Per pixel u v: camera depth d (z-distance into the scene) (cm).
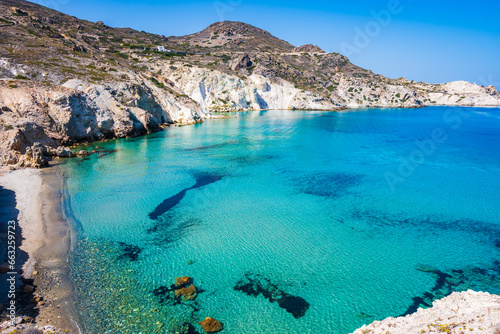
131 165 3525
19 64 5125
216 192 2753
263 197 2661
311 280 1563
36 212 2198
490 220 2255
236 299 1414
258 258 1750
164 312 1312
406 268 1680
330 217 2295
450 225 2184
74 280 1492
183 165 3578
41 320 1198
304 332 1232
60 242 1838
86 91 5175
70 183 2864
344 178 3198
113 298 1383
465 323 917
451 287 1527
